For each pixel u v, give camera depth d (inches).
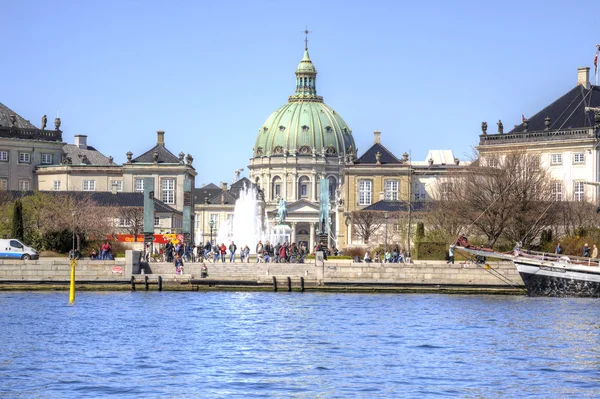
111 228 6205.7
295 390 2080.5
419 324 3085.6
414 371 2284.7
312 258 5329.7
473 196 4881.9
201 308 3496.6
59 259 4347.9
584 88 6481.3
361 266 4237.2
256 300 3818.9
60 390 2060.8
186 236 5664.4
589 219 5157.5
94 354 2480.3
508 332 2910.9
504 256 4094.5
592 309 3508.9
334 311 3440.0
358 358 2454.5
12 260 4180.6
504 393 2059.5
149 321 3115.2
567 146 6235.2
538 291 4008.4
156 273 4350.4
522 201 4756.4
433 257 4904.0
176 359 2422.5
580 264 3983.8
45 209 5447.8
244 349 2583.7
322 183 5679.1
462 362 2402.8
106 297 3875.5
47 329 2906.0
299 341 2731.3
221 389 2084.2
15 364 2338.8
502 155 5497.1
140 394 2028.8
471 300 3870.6
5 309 3408.0
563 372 2283.5
